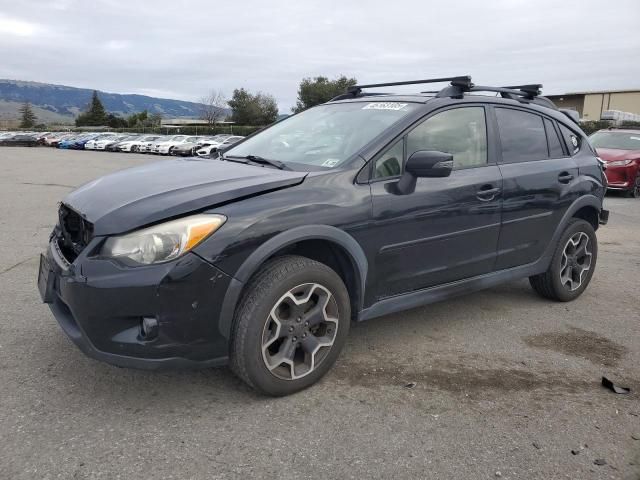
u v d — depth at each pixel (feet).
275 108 275.80
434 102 12.75
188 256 8.93
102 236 9.10
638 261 21.72
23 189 41.42
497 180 13.37
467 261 13.06
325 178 10.69
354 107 13.66
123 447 8.64
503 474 8.27
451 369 11.67
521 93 15.70
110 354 9.01
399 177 11.62
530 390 10.87
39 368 11.10
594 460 8.68
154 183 10.39
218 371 11.25
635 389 11.05
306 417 9.64
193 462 8.32
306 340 10.42
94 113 338.34
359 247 10.84
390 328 13.85
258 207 9.69
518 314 15.19
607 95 189.37
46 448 8.55
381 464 8.41
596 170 16.46
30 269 18.12
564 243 15.56
